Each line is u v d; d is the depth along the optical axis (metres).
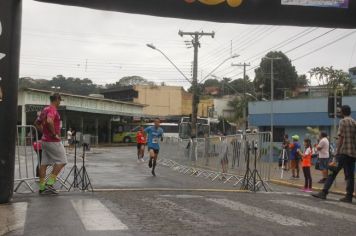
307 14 11.85
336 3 11.89
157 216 8.24
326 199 11.93
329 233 7.38
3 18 9.30
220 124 63.75
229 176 17.92
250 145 17.02
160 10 11.15
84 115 60.53
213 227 7.48
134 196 10.64
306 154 15.05
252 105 44.50
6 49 9.33
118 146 58.41
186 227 7.42
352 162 11.70
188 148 23.14
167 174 19.39
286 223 8.05
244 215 8.67
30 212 8.38
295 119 40.72
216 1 11.29
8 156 9.40
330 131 38.38
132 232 6.98
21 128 12.43
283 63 89.31
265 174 17.45
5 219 7.71
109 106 64.12
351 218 8.89
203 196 11.11
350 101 36.41
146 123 66.88
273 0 11.60
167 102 89.50
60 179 13.06
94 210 8.62
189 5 11.21
